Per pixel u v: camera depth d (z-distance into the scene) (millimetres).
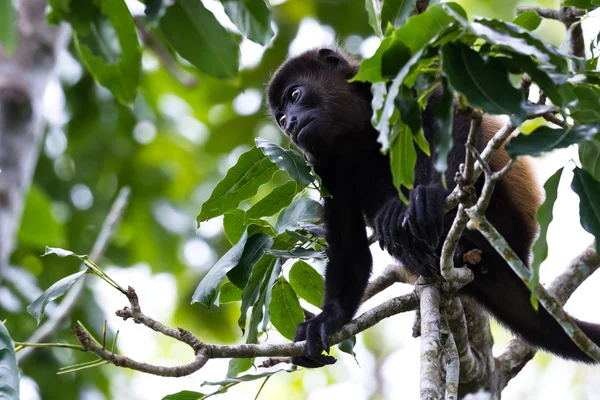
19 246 15859
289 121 10312
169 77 17031
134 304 6324
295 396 19000
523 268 5469
